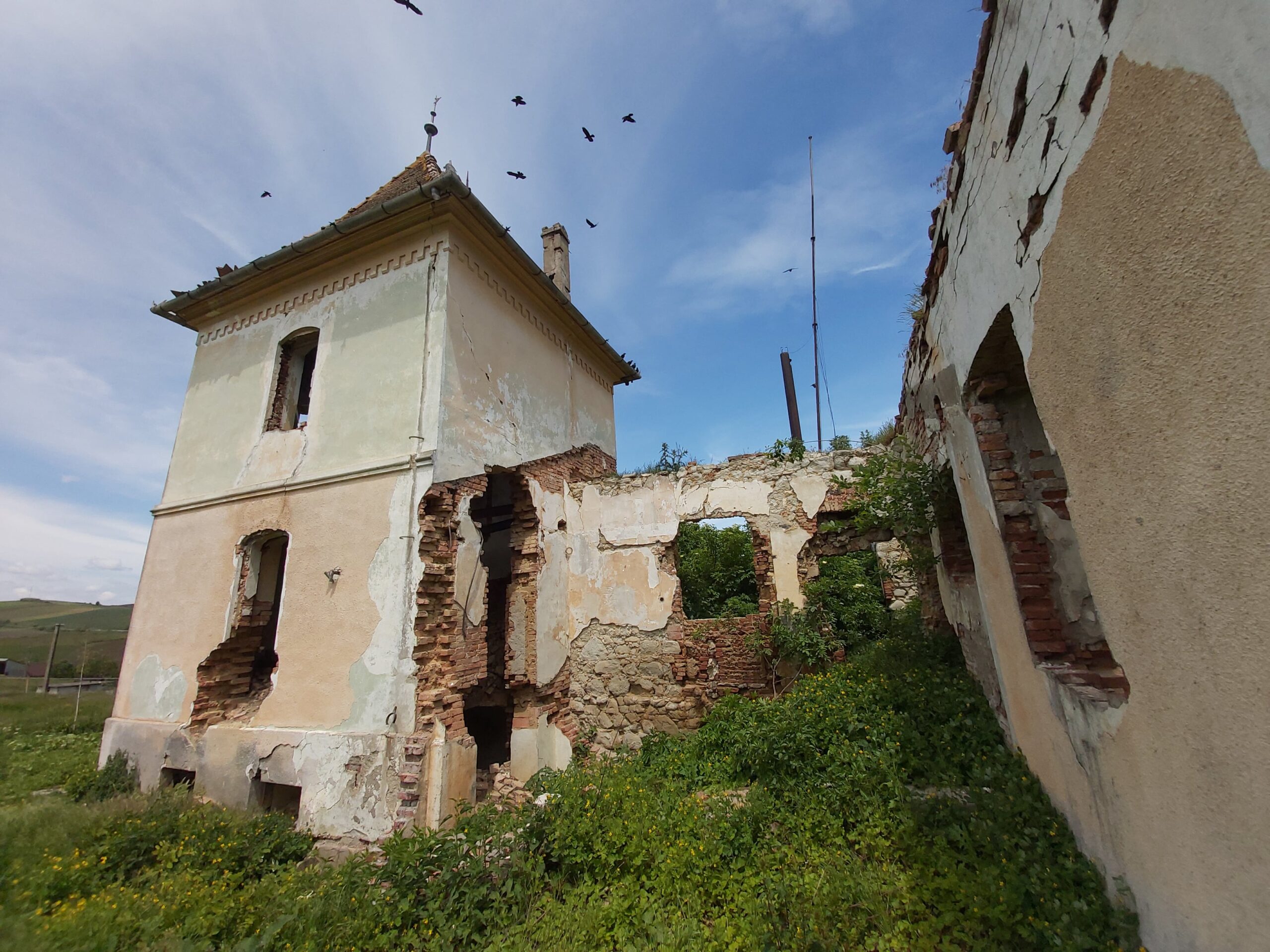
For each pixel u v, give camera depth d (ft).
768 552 27.45
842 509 26.73
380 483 23.71
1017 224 9.68
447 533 23.59
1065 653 11.71
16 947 12.09
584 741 28.07
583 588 30.25
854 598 31.12
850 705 18.45
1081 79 7.51
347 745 21.06
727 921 11.62
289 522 25.39
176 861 17.46
